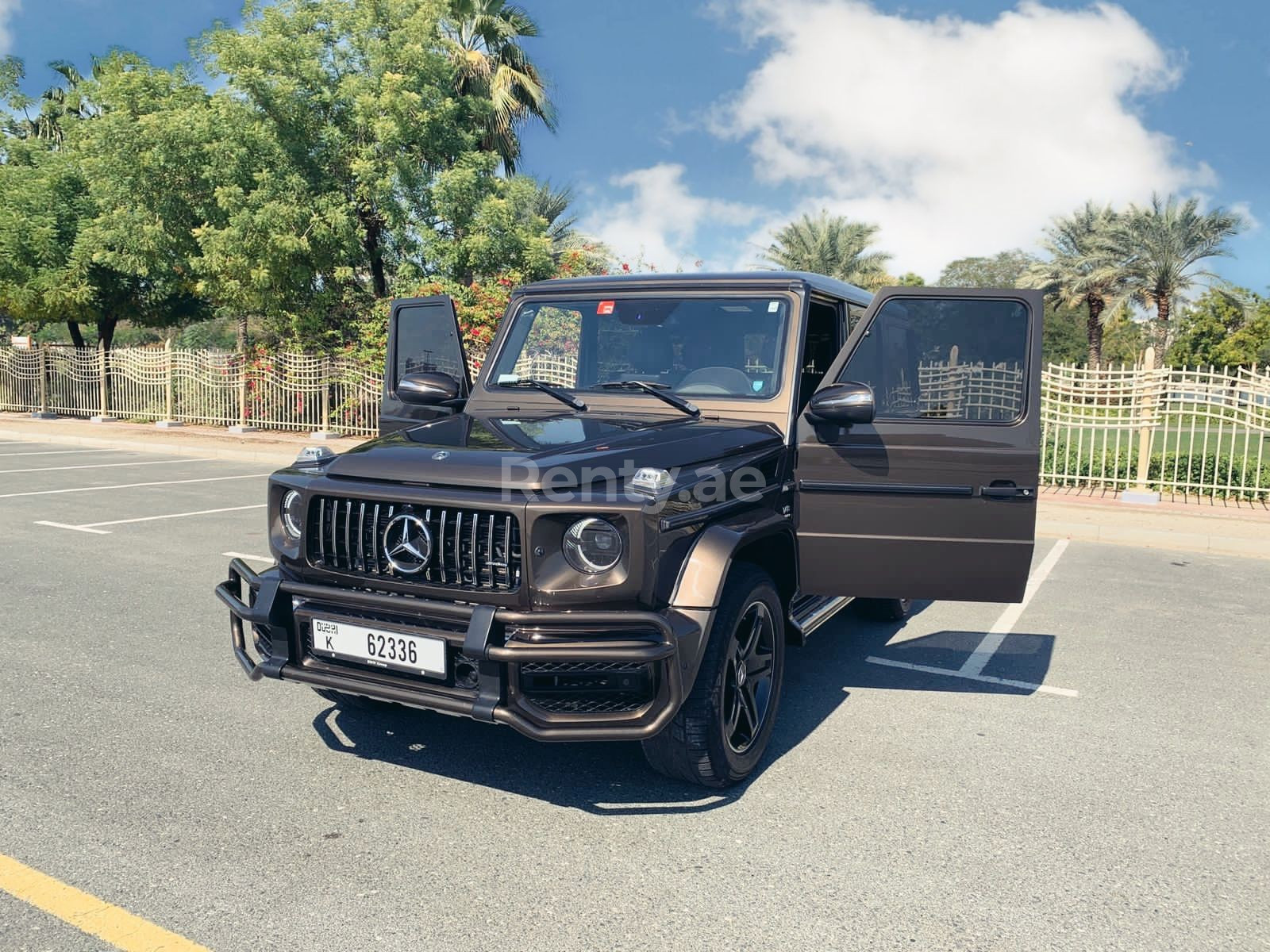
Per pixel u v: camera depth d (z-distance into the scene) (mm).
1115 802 3621
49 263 21969
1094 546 9562
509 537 3078
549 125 25719
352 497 3359
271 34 18281
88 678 4797
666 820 3398
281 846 3162
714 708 3408
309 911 2775
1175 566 8531
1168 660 5566
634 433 3713
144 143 18594
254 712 4379
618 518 3076
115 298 23203
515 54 24781
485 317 16984
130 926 2686
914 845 3246
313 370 18578
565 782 3707
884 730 4352
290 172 17875
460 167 18703
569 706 3146
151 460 15602
